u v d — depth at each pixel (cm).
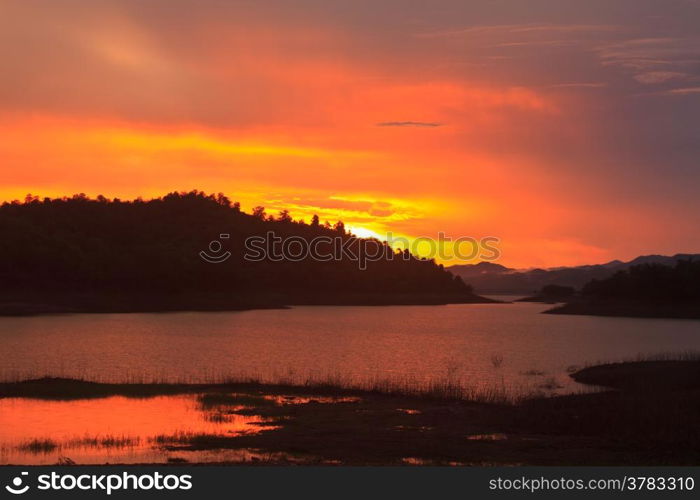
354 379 4397
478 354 6706
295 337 8988
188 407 2894
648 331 10869
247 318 14150
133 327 10525
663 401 2770
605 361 5862
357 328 11269
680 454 2108
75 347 6931
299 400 3108
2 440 2272
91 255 19838
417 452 2127
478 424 2564
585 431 2411
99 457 2045
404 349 7269
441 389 3391
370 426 2525
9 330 9400
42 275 17625
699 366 4203
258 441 2262
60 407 2873
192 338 8456
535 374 4841
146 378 4106
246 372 4931
